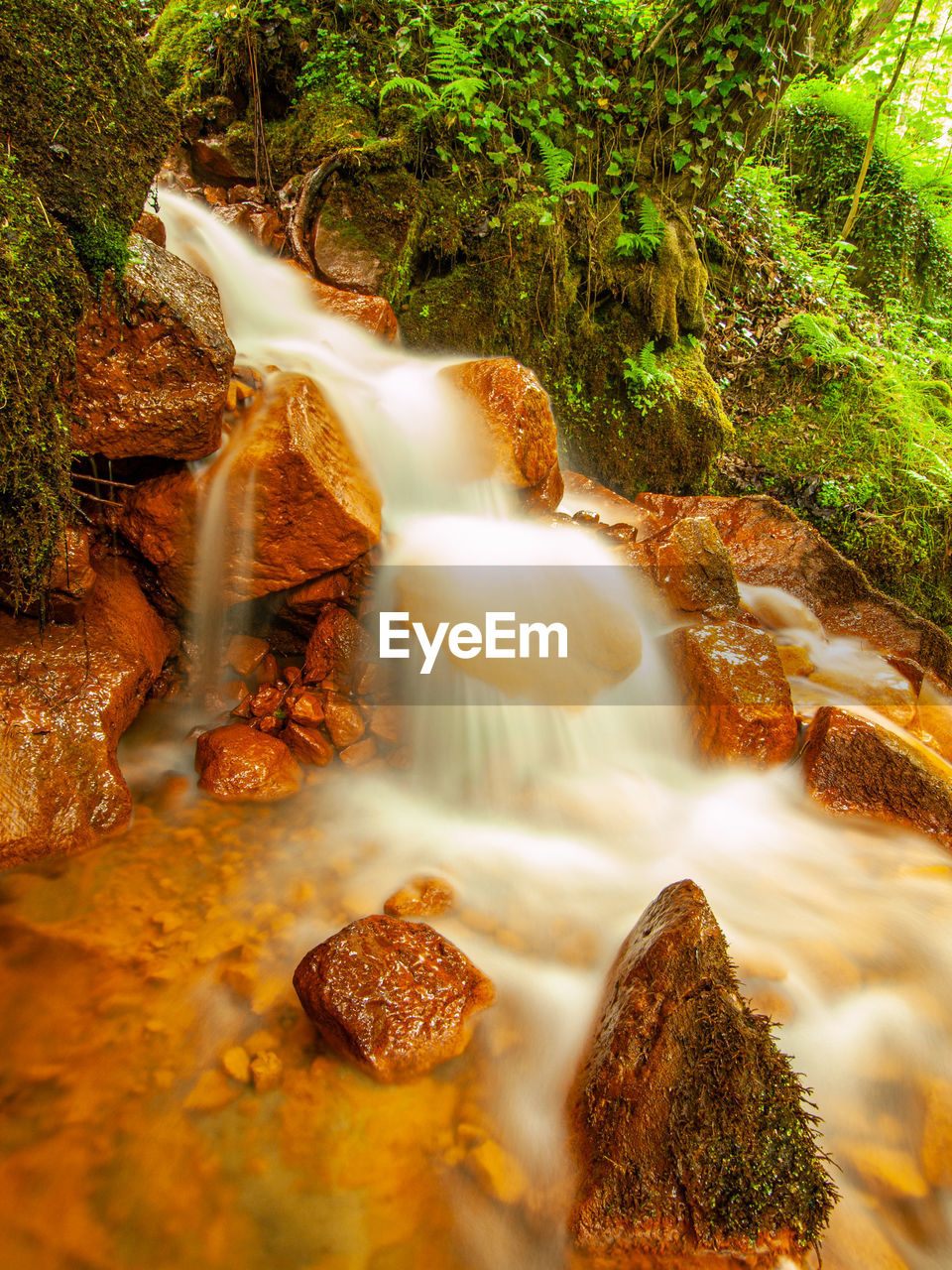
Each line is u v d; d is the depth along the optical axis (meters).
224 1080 1.94
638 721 3.88
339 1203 1.69
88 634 3.04
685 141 6.70
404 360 5.25
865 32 9.33
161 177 5.83
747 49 6.28
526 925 2.60
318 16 5.84
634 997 1.98
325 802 3.19
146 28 7.38
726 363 7.89
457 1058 2.06
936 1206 1.83
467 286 5.92
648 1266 1.62
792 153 10.81
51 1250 1.53
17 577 2.65
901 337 9.12
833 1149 1.94
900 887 2.94
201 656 3.62
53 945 2.29
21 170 2.44
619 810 3.37
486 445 4.41
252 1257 1.57
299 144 5.86
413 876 2.79
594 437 6.55
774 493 7.04
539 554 4.11
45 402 2.49
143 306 2.87
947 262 11.56
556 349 6.32
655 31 6.54
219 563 3.38
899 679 4.49
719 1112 1.72
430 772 3.49
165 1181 1.69
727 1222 1.63
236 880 2.67
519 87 6.01
